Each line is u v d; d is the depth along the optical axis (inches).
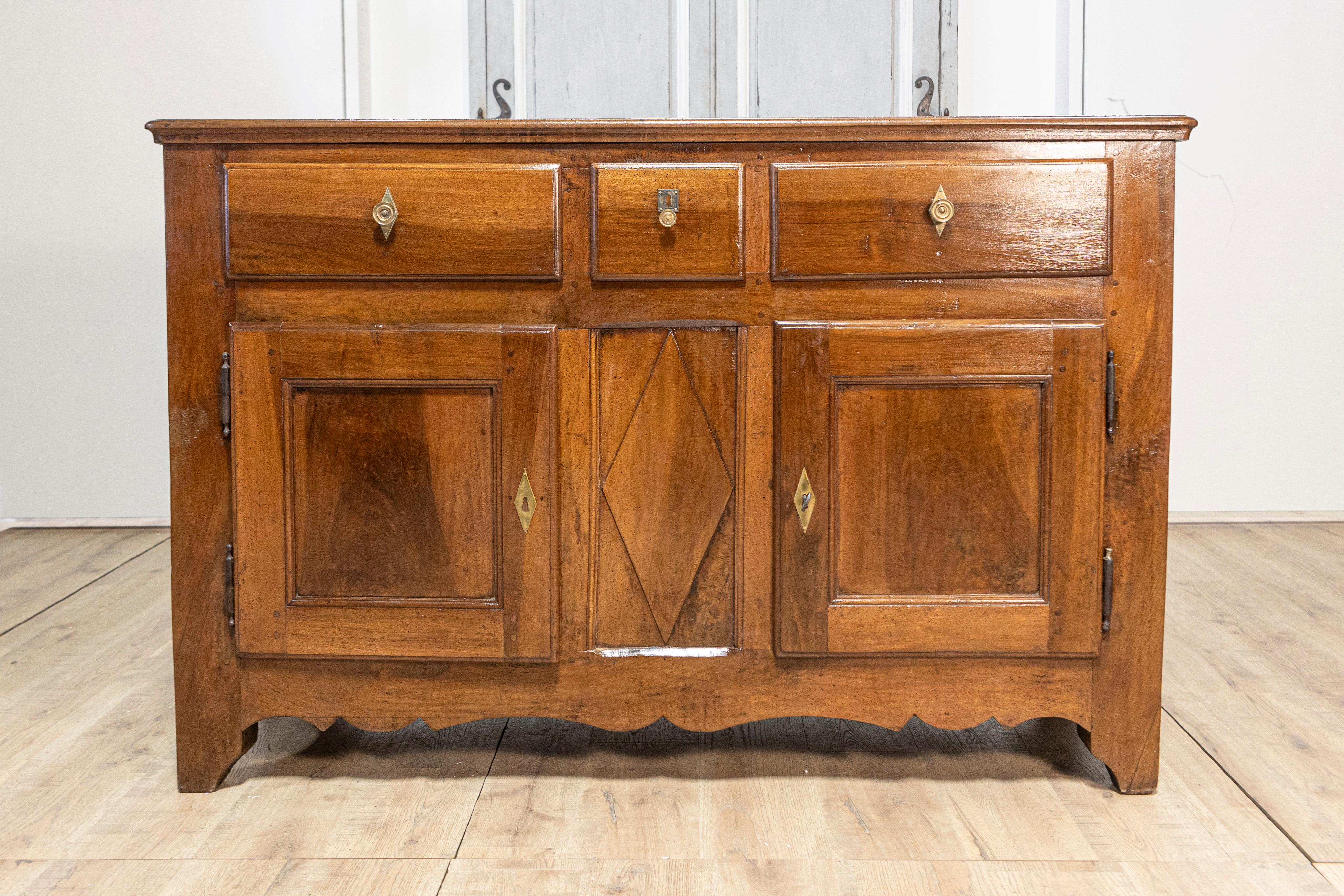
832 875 44.4
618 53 96.4
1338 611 80.5
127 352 106.0
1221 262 106.0
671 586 50.6
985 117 47.9
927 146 48.2
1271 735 58.5
